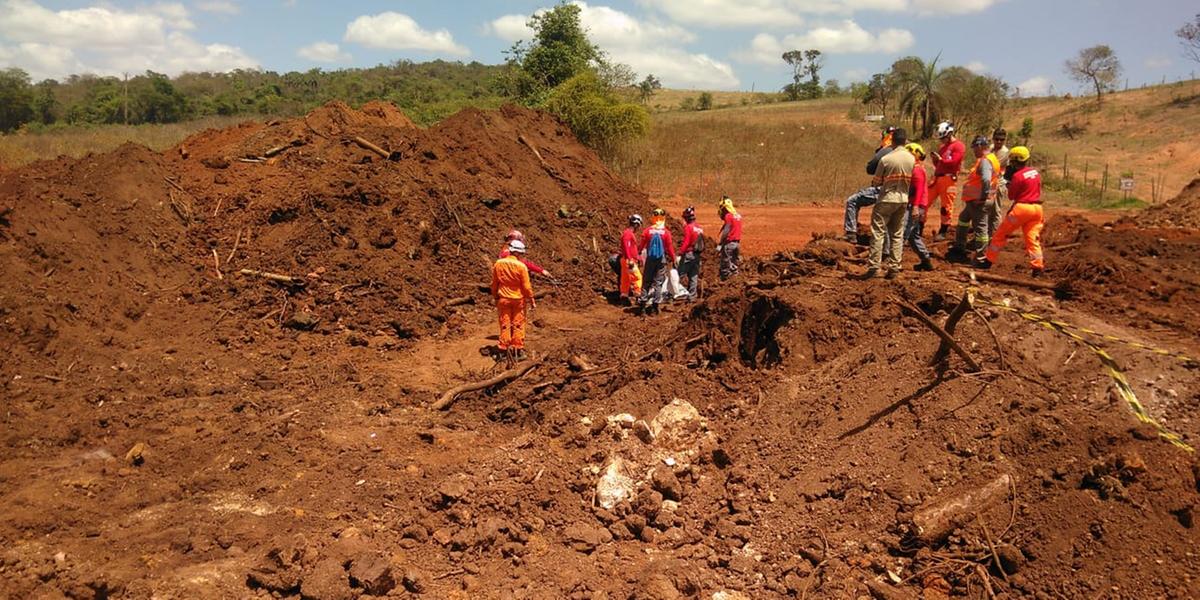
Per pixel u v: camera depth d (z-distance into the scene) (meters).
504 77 33.50
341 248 11.48
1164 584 4.38
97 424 6.93
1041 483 5.13
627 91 32.75
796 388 7.14
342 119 14.48
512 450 7.05
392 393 8.55
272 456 6.75
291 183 12.22
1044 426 5.39
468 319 11.33
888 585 4.89
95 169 11.27
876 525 5.36
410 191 12.73
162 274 10.25
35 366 7.75
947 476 5.46
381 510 6.00
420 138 14.25
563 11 32.31
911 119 44.59
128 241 10.34
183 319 9.59
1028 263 9.64
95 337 8.55
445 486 6.08
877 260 8.35
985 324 6.23
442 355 9.96
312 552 5.19
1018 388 5.89
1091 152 42.75
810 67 83.06
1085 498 4.91
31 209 9.60
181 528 5.47
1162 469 4.95
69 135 35.75
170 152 13.46
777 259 9.95
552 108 28.19
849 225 10.91
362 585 4.95
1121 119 47.31
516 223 13.67
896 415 6.14
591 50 32.47
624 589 5.03
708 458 6.69
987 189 9.48
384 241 11.80
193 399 7.79
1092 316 7.40
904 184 8.16
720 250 12.16
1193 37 50.31
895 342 6.95
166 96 53.25
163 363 8.41
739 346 8.26
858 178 28.25
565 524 5.88
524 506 5.97
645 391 7.90
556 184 15.47
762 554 5.45
